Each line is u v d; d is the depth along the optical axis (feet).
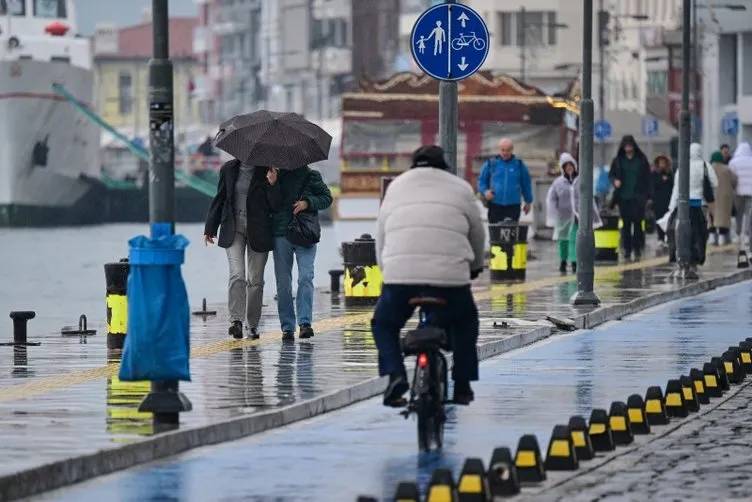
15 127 586.86
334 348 142.61
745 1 523.29
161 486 87.76
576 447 94.12
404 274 97.66
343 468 92.38
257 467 92.84
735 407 114.42
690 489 85.92
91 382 121.80
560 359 142.20
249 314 150.10
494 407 114.21
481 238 99.71
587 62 189.67
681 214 225.15
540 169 369.30
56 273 354.54
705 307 193.67
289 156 146.30
